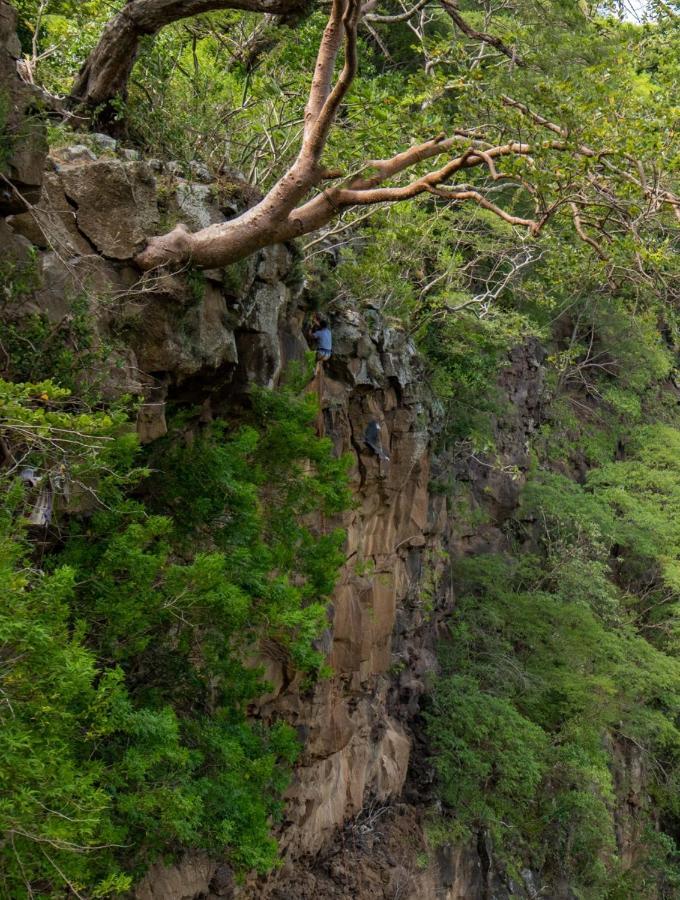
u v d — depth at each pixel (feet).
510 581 100.83
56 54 56.70
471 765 74.18
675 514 120.98
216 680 41.50
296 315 54.49
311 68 57.06
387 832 67.15
